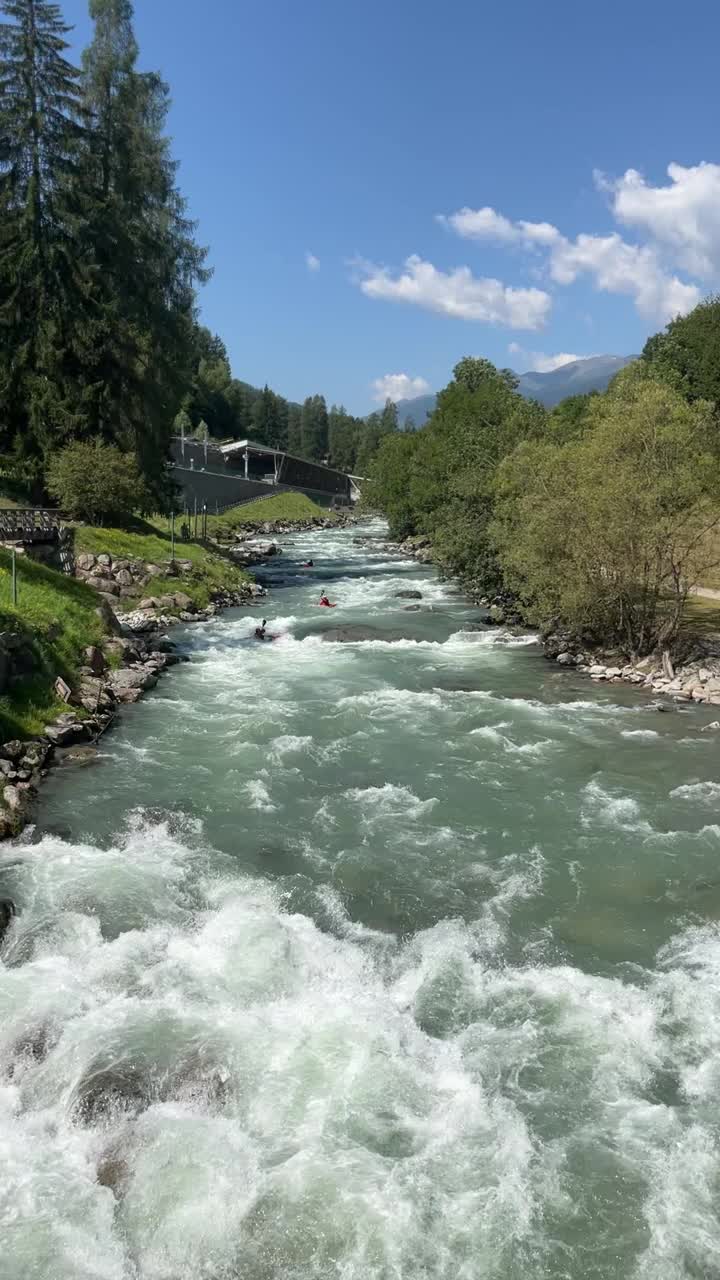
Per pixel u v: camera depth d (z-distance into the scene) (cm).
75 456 4494
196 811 1647
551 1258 730
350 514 12656
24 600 2511
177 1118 866
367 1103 894
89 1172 808
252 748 2008
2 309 4441
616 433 2717
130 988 1070
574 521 2795
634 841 1538
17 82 4366
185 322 5584
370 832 1567
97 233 4697
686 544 2727
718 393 6962
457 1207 775
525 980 1124
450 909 1306
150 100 5291
